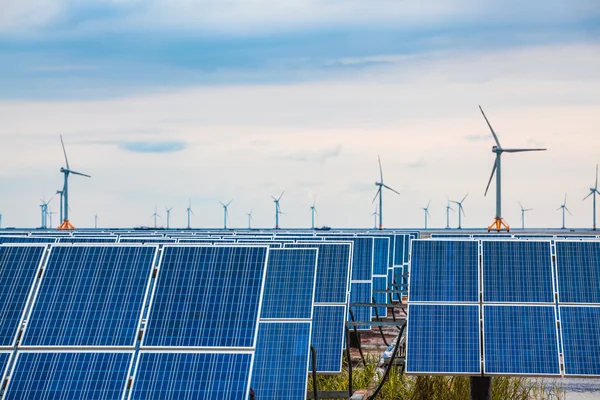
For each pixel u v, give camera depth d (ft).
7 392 85.35
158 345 87.76
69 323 90.63
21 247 98.68
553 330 119.24
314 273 116.88
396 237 315.58
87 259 96.48
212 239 199.41
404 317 270.26
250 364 85.66
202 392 83.76
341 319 138.62
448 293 124.26
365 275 209.56
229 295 91.20
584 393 153.28
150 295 92.68
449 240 130.52
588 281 122.93
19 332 90.48
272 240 198.90
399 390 140.05
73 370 86.58
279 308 110.32
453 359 118.21
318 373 131.75
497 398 131.85
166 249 96.32
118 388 84.99
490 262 126.82
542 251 127.44
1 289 94.68
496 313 121.60
